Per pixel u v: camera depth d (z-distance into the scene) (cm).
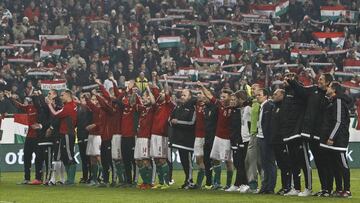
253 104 3030
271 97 3212
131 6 6391
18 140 4656
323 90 2819
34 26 5906
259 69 5700
